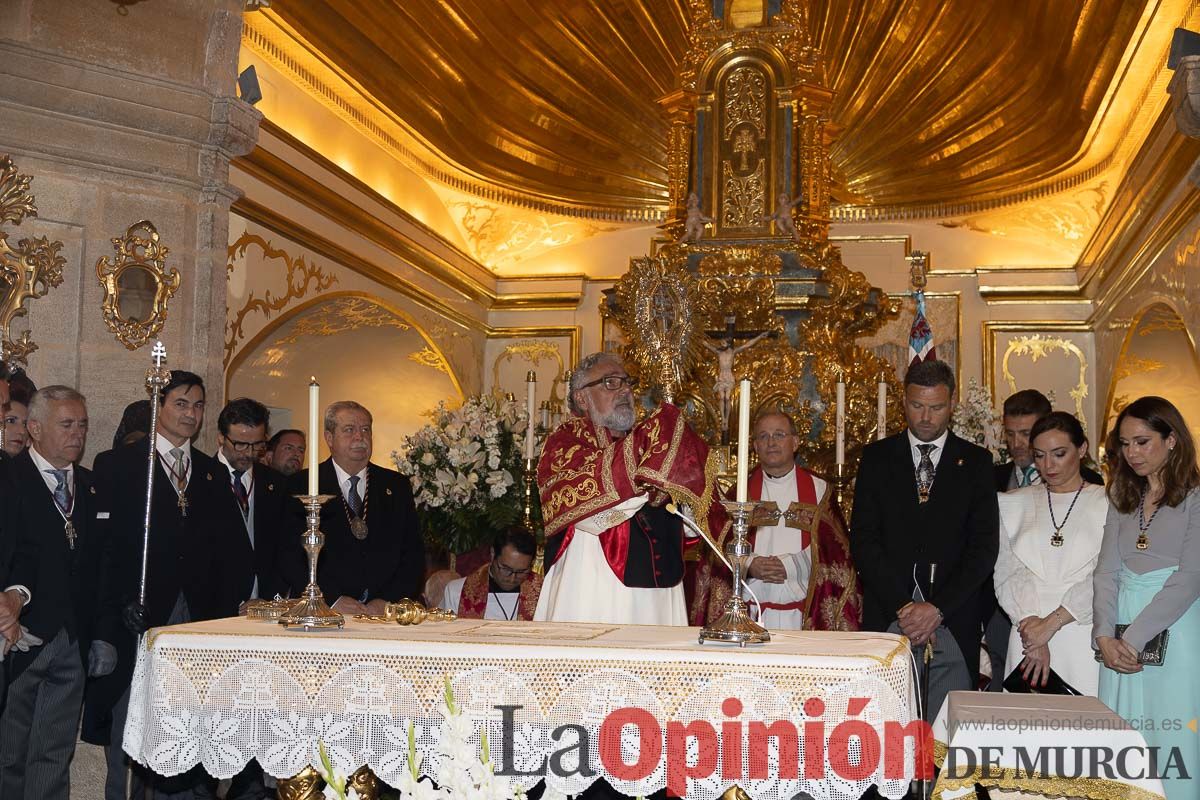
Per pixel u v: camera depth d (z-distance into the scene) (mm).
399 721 2988
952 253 11938
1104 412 10992
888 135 11891
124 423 5059
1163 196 7781
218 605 4926
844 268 8555
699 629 3422
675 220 9359
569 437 4055
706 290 8297
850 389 8203
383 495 5395
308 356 10461
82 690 4648
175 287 6199
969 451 4684
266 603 3688
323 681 3031
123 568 4668
